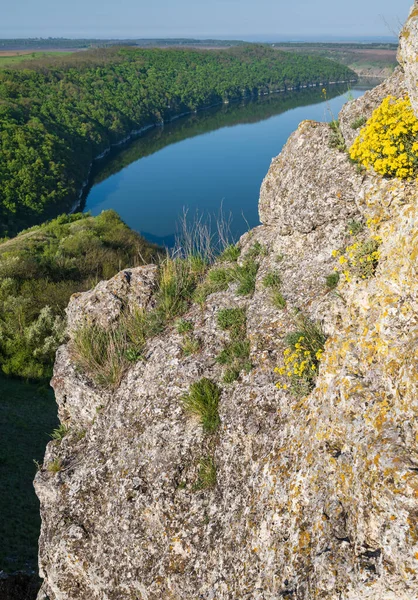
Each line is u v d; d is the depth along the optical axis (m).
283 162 8.97
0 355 31.41
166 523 6.30
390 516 3.88
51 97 187.75
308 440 5.29
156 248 57.28
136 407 7.61
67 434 8.61
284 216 8.10
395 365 4.65
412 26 5.70
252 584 5.07
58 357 9.25
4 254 42.47
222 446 6.48
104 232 56.19
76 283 40.09
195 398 6.92
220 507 6.07
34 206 109.50
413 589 3.63
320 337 6.20
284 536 4.99
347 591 3.99
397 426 4.32
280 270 8.02
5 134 130.25
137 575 6.26
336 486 4.61
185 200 122.56
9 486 18.91
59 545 6.93
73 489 7.31
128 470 6.98
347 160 7.30
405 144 5.64
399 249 5.32
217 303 8.52
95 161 164.62
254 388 6.48
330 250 7.32
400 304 5.00
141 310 9.14
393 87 7.26
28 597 12.67
